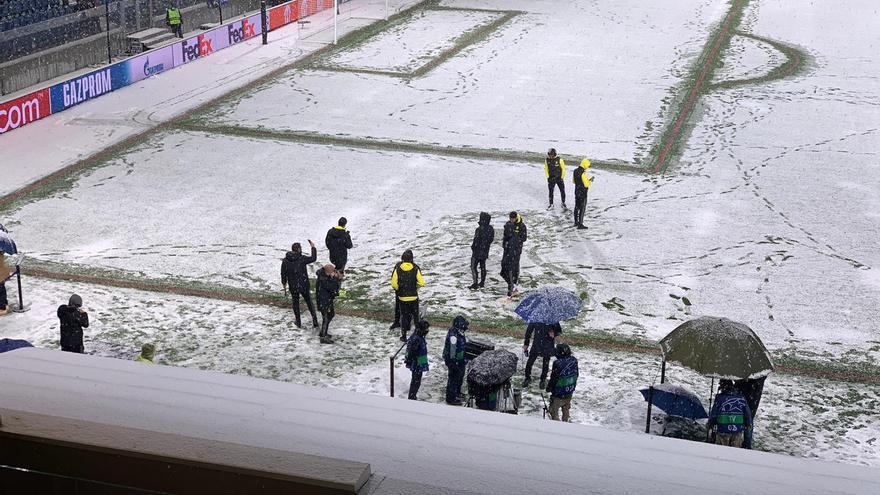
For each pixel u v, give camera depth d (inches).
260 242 836.0
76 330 585.3
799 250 825.5
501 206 934.4
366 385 597.9
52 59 1414.9
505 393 511.5
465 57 1556.3
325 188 975.0
